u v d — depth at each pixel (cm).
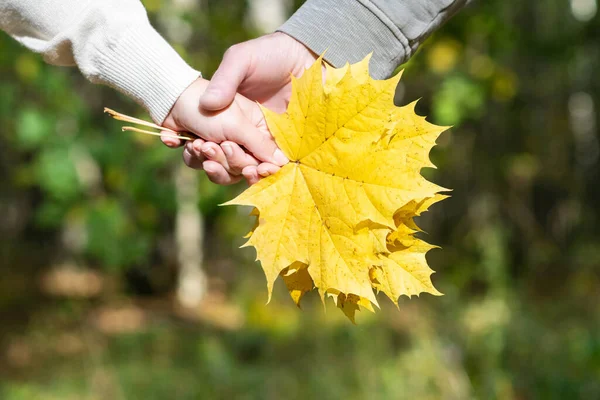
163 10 473
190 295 776
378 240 113
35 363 515
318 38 137
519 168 844
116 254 503
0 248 1061
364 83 112
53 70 479
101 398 420
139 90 131
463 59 494
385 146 113
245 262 670
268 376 430
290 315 534
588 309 623
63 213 497
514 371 413
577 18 765
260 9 607
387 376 390
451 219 927
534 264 811
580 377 401
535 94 792
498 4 477
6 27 140
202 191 493
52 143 486
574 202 911
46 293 804
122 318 693
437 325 488
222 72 127
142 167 489
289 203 118
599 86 838
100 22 130
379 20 139
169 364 477
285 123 119
